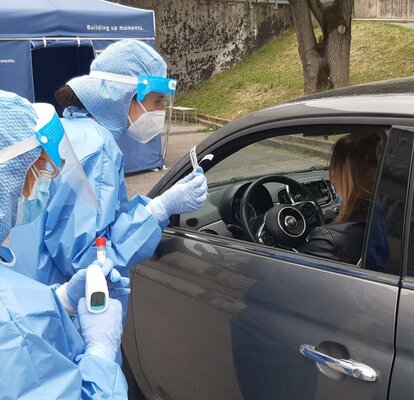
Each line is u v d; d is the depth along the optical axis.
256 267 2.05
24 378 1.09
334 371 1.74
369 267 1.73
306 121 2.03
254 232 2.45
